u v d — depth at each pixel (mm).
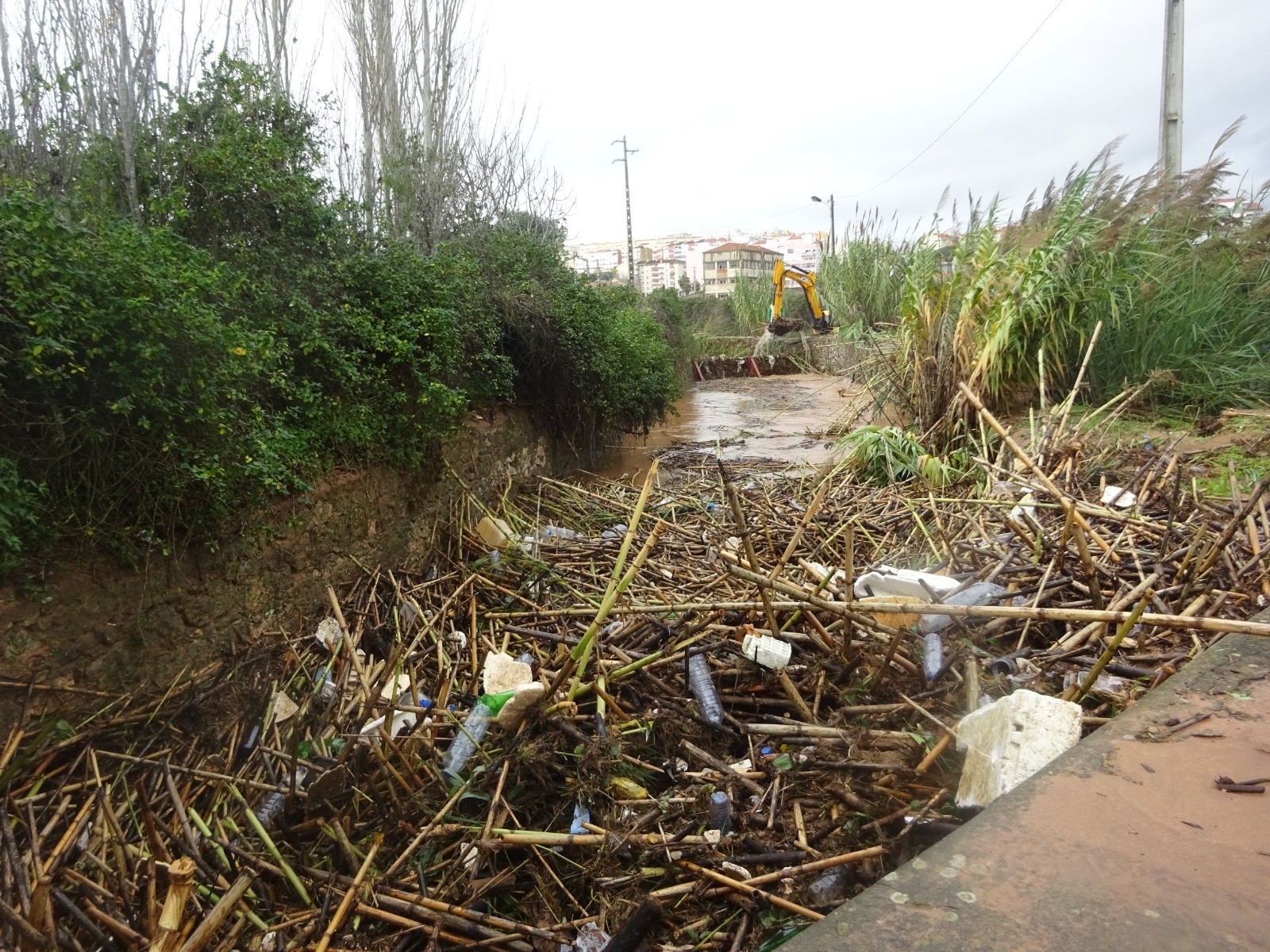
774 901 2604
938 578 4191
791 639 3877
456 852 2961
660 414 12391
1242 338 9242
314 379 4945
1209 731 2449
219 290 3967
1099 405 9188
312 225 5484
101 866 2674
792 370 22062
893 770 2984
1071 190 9719
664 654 3906
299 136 5863
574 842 2908
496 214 11031
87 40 5703
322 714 3670
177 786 3174
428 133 9414
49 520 3047
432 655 4340
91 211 4281
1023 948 1677
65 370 3096
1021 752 2584
